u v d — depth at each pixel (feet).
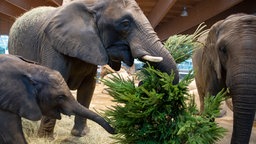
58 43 9.12
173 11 28.43
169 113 6.53
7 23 34.24
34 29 10.25
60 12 9.46
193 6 25.46
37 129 11.01
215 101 6.88
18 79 6.91
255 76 8.65
